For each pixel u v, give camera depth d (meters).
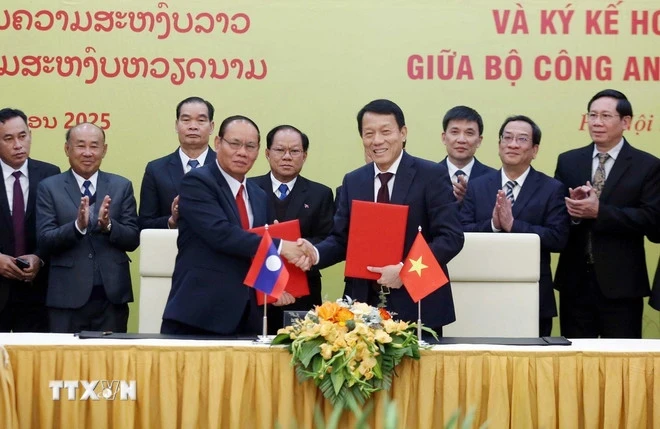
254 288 5.15
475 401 4.49
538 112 7.24
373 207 5.04
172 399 4.50
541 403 4.48
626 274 6.43
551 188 6.42
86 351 4.51
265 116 7.24
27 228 6.66
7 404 4.41
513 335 5.63
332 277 7.20
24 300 6.66
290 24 7.23
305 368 4.43
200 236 5.05
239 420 4.49
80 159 6.55
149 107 7.23
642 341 4.89
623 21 7.21
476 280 5.66
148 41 7.22
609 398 4.48
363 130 5.34
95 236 6.49
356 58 7.24
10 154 6.66
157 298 5.75
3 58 7.19
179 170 6.80
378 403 4.46
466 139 6.93
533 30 7.22
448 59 7.23
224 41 7.22
